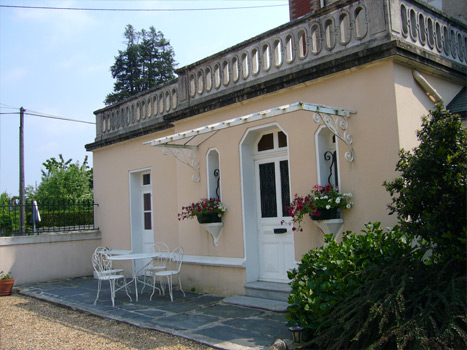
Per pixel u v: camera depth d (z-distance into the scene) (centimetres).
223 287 811
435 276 460
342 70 645
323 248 537
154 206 1016
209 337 553
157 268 868
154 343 553
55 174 2328
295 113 705
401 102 605
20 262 1079
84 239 1180
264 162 789
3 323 703
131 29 3566
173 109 979
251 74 789
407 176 496
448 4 942
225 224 812
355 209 630
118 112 1151
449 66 692
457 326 382
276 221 765
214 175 855
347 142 635
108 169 1179
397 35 622
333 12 674
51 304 845
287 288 705
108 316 697
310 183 679
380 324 400
